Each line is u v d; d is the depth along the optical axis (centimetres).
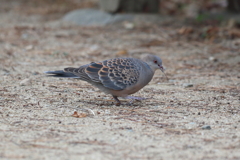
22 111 1061
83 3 3309
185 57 1869
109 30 2395
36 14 2981
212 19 2567
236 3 2653
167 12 2812
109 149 811
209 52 1959
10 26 2552
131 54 1911
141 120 1012
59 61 1748
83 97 1233
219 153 800
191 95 1279
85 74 1105
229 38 2202
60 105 1131
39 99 1181
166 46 2072
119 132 916
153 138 881
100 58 1825
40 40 2192
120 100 1223
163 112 1091
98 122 988
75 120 1000
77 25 2552
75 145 830
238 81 1473
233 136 903
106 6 2600
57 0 3447
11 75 1472
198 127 964
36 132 905
